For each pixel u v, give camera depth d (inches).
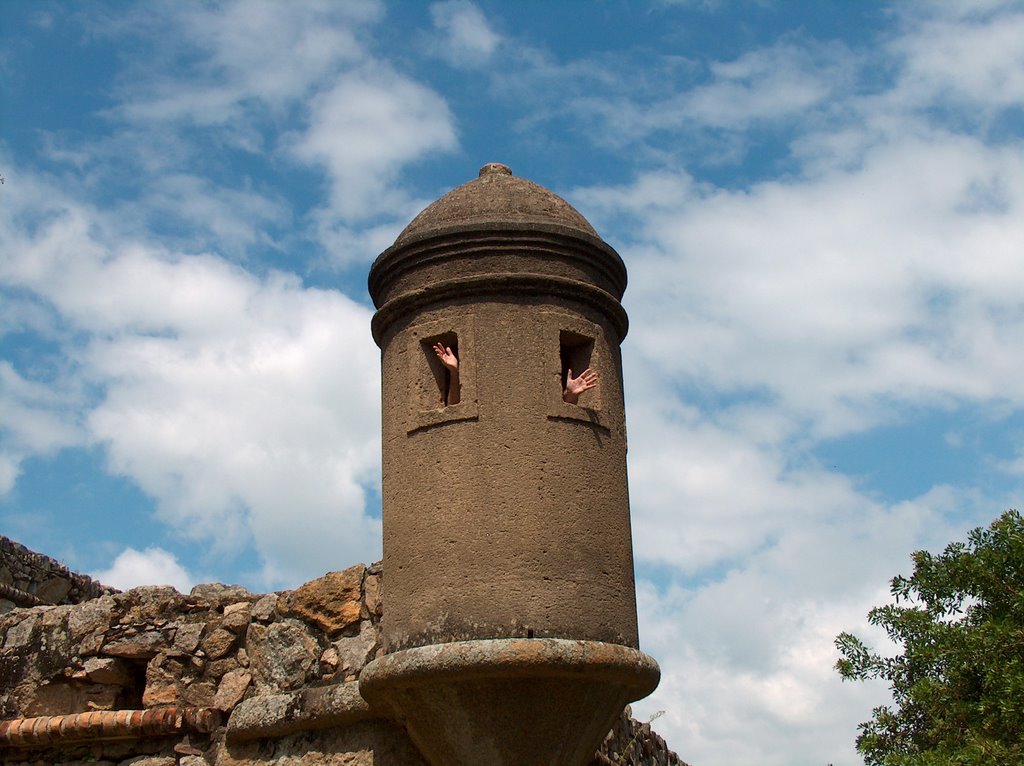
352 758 347.6
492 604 306.7
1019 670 397.7
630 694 324.8
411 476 325.7
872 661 446.9
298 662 368.2
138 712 379.2
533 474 317.1
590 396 337.4
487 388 323.9
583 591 312.8
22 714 398.3
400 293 342.0
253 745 369.4
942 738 414.3
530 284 331.9
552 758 310.3
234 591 391.5
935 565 440.1
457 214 343.3
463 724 308.2
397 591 321.4
